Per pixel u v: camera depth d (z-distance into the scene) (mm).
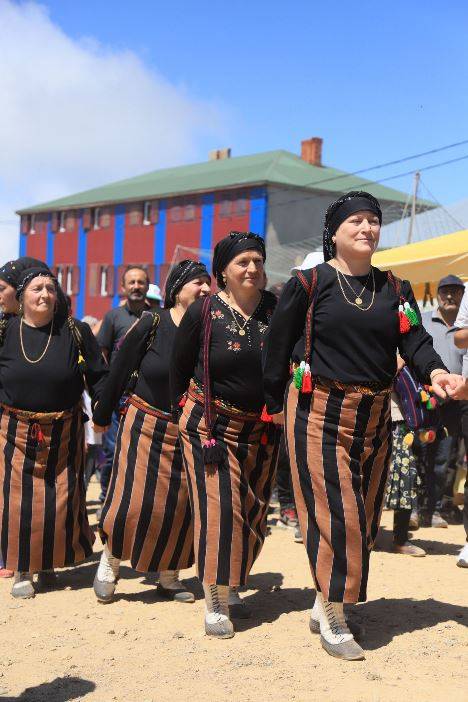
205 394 4660
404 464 6758
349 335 4199
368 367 4234
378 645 4449
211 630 4633
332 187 45000
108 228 51125
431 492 8039
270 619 4977
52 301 5523
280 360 4340
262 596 5512
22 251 57250
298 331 4328
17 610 5254
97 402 5602
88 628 4852
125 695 3787
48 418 5543
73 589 5781
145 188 50562
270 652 4355
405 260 9586
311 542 4297
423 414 6094
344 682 3906
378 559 6586
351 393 4230
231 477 4676
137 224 49250
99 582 5410
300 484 4344
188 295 5262
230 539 4629
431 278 9758
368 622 4879
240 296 4734
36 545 5539
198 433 4734
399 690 3797
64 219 54406
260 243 4742
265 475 4836
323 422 4270
